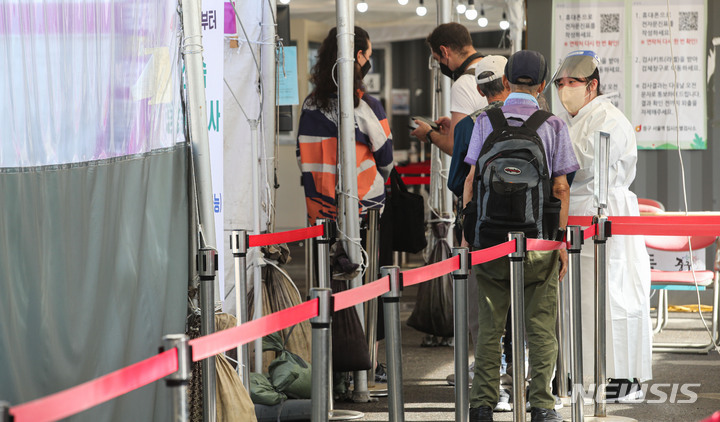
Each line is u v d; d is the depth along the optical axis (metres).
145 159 9.28
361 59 13.81
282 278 13.10
